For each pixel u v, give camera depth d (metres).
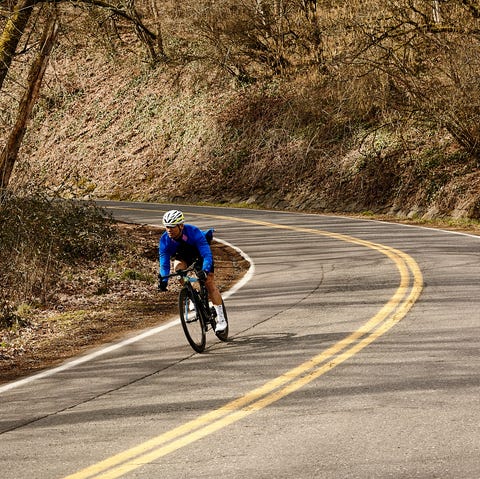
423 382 7.36
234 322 11.59
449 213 30.20
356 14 34.47
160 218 33.25
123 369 8.95
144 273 19.23
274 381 7.73
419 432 5.87
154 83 53.28
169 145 48.06
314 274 16.39
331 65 39.28
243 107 45.38
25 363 10.16
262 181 40.47
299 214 33.47
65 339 11.63
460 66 30.16
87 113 54.81
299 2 42.50
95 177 49.50
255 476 5.11
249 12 44.31
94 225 22.17
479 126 30.64
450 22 31.84
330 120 39.84
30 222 18.09
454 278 14.34
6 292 15.62
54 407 7.42
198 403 7.13
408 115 35.62
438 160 33.12
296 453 5.54
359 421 6.24
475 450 5.40
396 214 32.62
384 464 5.21
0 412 7.40
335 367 8.17
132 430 6.39
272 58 46.00
